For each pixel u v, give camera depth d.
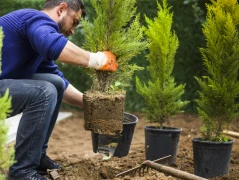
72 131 8.66
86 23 4.69
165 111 5.67
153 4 9.66
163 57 5.67
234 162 5.65
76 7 4.65
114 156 5.70
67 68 10.12
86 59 4.29
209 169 4.90
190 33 9.64
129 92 9.95
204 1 9.52
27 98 4.18
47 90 4.21
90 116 4.44
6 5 10.19
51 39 4.10
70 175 4.78
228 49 5.00
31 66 4.54
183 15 9.65
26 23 4.27
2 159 2.81
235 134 6.39
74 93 5.29
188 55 9.69
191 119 9.37
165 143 5.52
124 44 4.50
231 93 4.95
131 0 4.71
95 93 4.48
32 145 4.22
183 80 9.75
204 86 5.04
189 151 6.29
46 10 4.63
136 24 4.77
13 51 4.34
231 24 4.90
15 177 4.25
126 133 5.57
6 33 4.32
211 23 5.08
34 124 4.20
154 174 4.75
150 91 5.75
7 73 4.38
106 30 4.60
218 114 5.00
